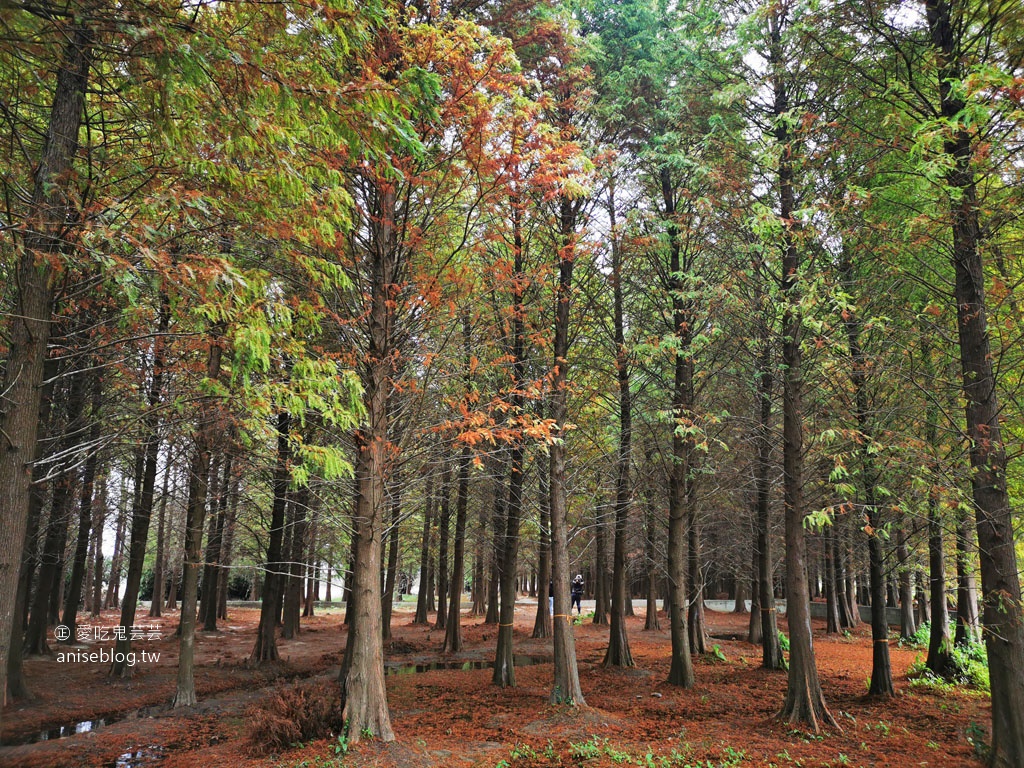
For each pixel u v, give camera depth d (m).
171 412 8.03
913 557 13.27
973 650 12.94
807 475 10.94
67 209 4.64
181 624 12.02
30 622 16.25
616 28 13.99
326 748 7.57
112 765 8.12
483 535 21.31
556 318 12.30
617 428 16.36
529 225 12.11
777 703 10.82
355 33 5.03
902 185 8.96
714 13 10.55
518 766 7.51
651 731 9.00
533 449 11.77
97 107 5.97
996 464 7.22
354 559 8.88
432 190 8.46
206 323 6.26
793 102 10.46
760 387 11.95
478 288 9.48
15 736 9.77
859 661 15.99
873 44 8.48
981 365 7.43
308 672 15.57
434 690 12.48
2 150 4.92
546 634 22.03
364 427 8.30
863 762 7.36
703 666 15.16
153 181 5.27
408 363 9.20
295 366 5.96
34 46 4.20
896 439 8.85
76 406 12.38
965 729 8.66
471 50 7.41
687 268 13.13
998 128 7.02
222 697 12.58
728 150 10.52
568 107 12.22
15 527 4.48
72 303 6.68
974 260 7.60
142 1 4.03
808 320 8.19
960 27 7.56
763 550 15.11
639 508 18.36
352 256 8.52
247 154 5.06
